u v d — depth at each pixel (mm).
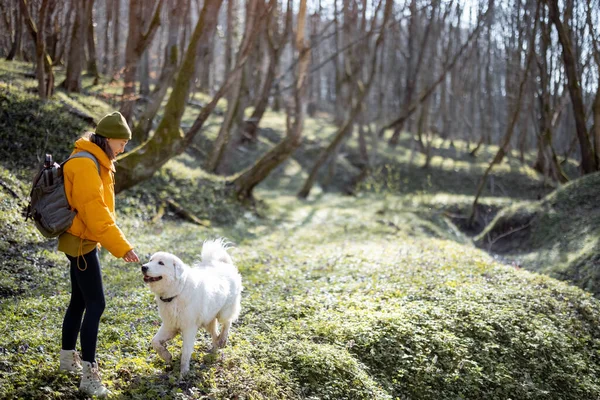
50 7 20766
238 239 14266
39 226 4727
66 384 4934
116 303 7402
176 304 5246
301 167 34688
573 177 33500
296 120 19188
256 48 32719
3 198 10078
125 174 12578
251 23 17188
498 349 7691
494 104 51875
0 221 9328
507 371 7328
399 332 7242
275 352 6262
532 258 15367
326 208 23000
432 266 10648
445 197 24156
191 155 24812
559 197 17516
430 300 8641
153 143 13086
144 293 7938
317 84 57938
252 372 5730
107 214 4715
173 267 5117
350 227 17281
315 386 5906
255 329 6988
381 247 13156
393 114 47688
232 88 21422
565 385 7539
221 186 18391
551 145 22562
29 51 23547
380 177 32594
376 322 7371
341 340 6914
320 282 9680
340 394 5879
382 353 6855
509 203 23078
